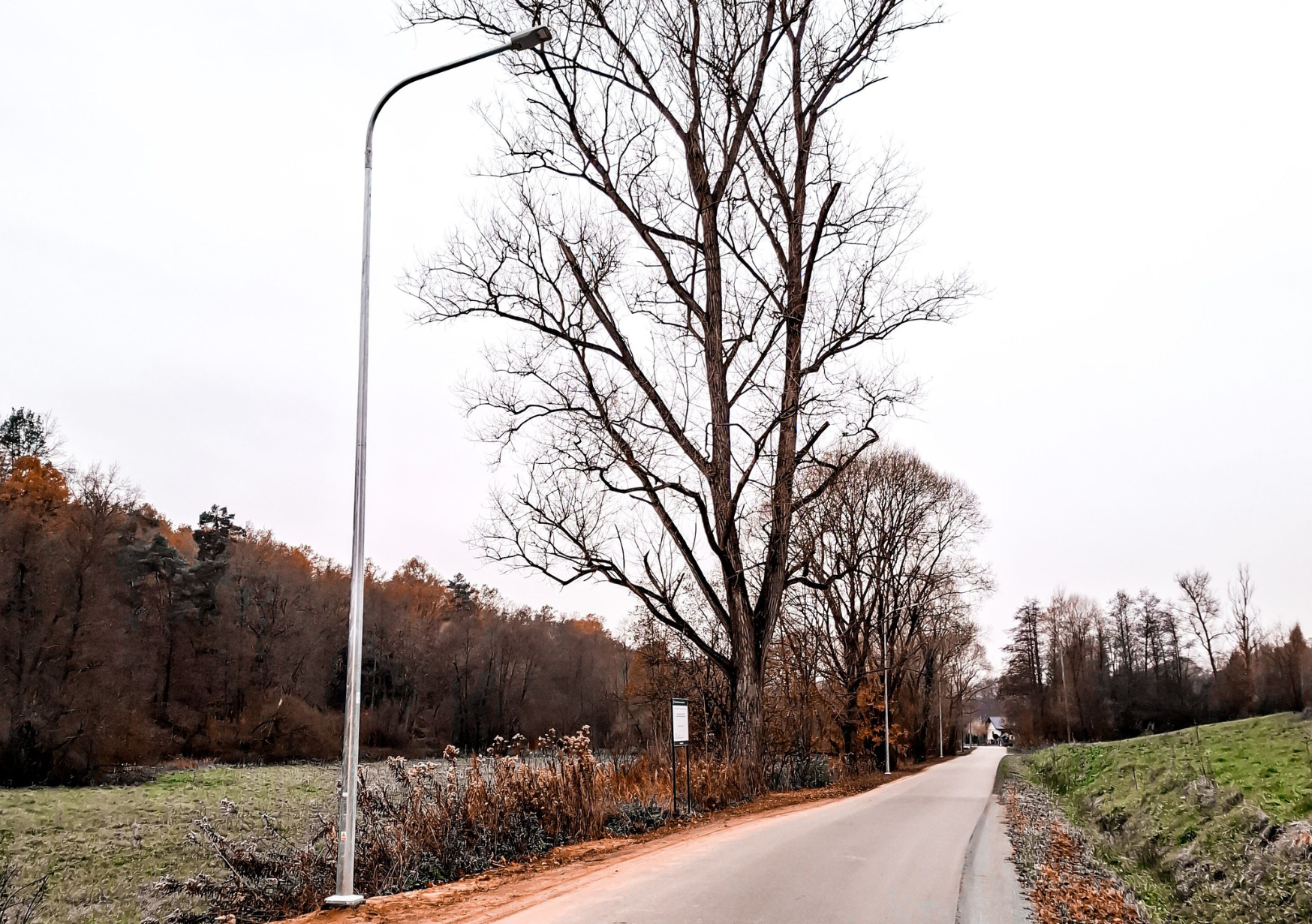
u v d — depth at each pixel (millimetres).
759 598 27938
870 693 51719
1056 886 11305
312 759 72625
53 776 49250
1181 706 76688
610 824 17484
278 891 11906
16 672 49406
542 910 9492
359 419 11672
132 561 68875
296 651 76750
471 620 92062
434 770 15609
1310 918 9250
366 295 12227
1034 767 43438
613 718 66188
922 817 20609
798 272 28172
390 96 13047
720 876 11570
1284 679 63500
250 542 81750
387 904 10477
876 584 50219
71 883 20297
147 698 63062
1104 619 93125
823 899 10102
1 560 50312
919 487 49469
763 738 31094
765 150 28594
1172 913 10586
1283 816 13516
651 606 26766
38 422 76625
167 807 36906
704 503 26516
